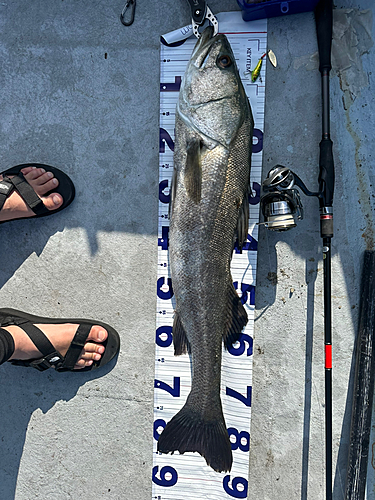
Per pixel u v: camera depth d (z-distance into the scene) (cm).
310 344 180
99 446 189
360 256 179
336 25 174
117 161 184
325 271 163
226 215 152
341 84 175
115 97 182
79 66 183
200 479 183
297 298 180
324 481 179
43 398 190
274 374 182
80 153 185
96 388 189
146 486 187
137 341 186
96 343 184
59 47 183
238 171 152
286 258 180
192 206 150
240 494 179
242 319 164
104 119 183
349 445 176
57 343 180
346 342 179
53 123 185
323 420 179
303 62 176
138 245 185
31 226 188
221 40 150
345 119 176
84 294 187
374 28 173
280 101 177
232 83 149
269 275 181
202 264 152
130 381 187
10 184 178
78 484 190
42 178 180
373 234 178
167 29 180
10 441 191
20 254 189
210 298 154
